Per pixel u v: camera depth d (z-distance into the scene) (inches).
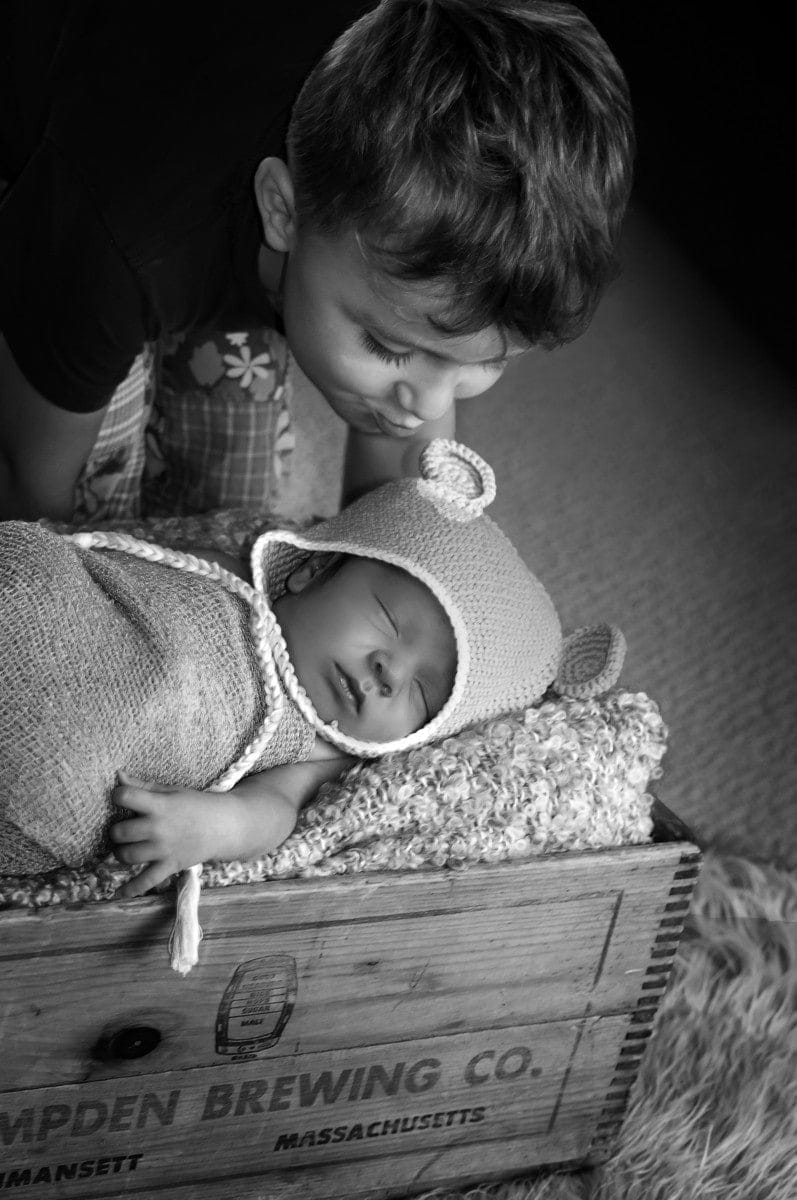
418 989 38.9
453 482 46.3
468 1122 42.7
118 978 35.3
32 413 48.4
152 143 42.8
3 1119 36.4
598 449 91.0
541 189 35.1
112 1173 38.9
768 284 113.5
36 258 44.7
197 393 57.9
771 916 54.4
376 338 38.3
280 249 41.2
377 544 43.3
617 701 44.3
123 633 37.1
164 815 33.8
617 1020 42.4
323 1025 38.4
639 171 124.1
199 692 37.9
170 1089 37.9
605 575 79.0
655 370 101.0
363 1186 42.8
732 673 72.8
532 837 40.2
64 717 34.8
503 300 36.2
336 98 36.9
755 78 140.9
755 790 64.9
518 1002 40.5
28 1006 34.8
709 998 50.3
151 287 45.6
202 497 62.6
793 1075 47.7
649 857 39.2
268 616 40.4
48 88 45.6
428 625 42.4
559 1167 45.1
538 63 35.9
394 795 39.6
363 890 36.2
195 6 43.1
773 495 89.0
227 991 36.7
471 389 40.9
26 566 35.9
